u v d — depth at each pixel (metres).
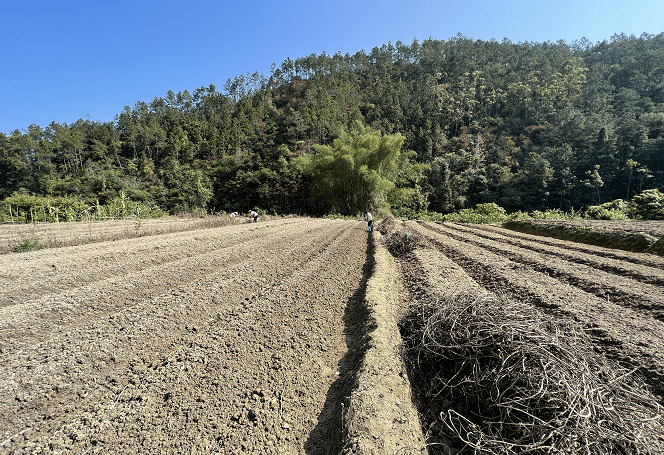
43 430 2.84
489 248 10.86
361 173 33.47
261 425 2.94
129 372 3.72
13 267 7.08
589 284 6.23
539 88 78.06
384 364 3.55
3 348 4.02
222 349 4.14
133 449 2.65
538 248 10.17
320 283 7.00
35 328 4.55
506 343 3.16
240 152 56.03
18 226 16.39
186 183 43.38
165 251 9.73
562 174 45.31
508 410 2.75
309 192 42.28
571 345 3.19
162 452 2.62
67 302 5.43
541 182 45.09
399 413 2.95
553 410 2.60
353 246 11.84
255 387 3.47
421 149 58.53
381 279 6.64
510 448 2.50
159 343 4.36
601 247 10.11
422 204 42.44
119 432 2.83
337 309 5.66
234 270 7.89
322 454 2.64
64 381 3.47
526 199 46.44
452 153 54.44
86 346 4.11
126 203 24.52
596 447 2.36
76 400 3.23
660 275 6.27
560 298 5.34
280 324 4.94
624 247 9.55
